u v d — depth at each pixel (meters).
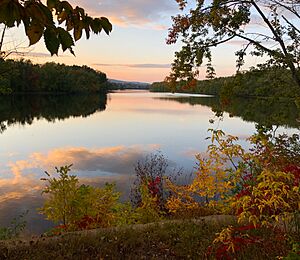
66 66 127.12
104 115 54.41
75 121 44.78
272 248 4.18
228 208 6.21
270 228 4.62
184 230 6.27
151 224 6.89
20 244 5.85
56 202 6.77
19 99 87.56
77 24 1.67
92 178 15.67
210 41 6.69
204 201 8.93
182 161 18.36
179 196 9.09
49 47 1.35
